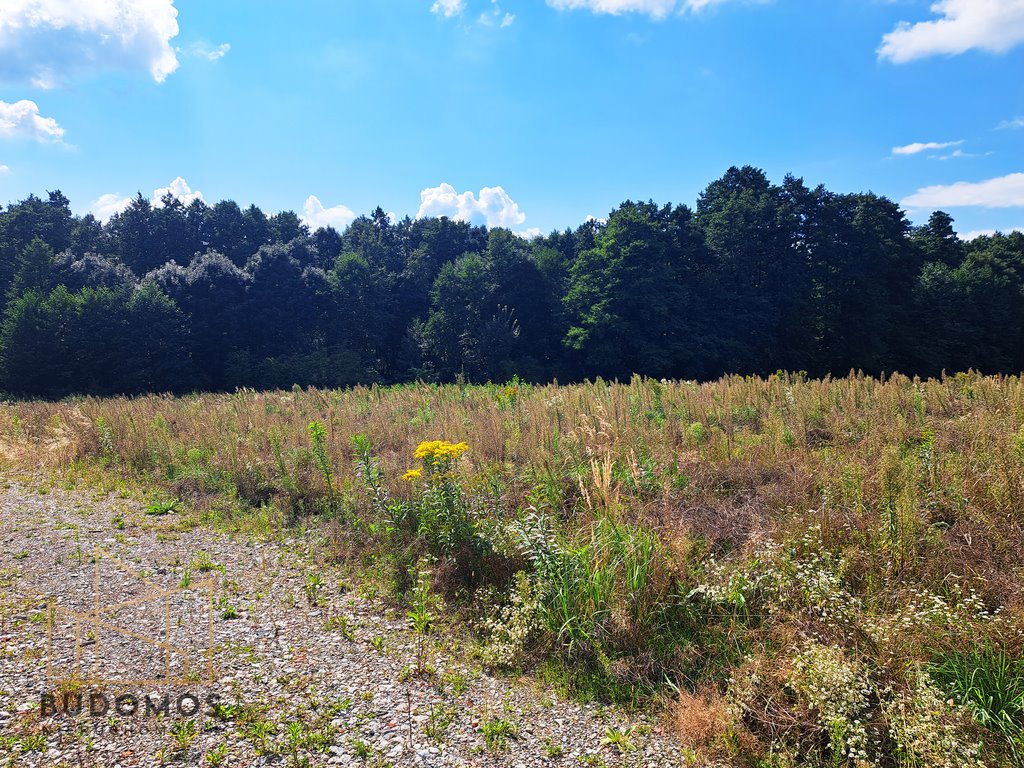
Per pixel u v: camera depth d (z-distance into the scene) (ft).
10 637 15.49
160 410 50.16
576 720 13.07
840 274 155.53
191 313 135.23
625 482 23.27
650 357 134.82
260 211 209.67
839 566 15.96
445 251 212.02
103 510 28.12
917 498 18.53
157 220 181.37
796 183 164.04
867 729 11.67
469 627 17.17
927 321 163.94
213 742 11.55
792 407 34.09
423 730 12.35
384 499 23.94
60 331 114.73
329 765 11.06
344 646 15.92
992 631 13.06
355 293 158.92
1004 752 11.02
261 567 21.53
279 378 129.29
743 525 19.99
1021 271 190.39
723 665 14.52
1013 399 30.48
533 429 32.42
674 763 11.70
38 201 200.75
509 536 19.38
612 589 16.44
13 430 45.29
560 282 169.78
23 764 10.68
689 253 157.38
